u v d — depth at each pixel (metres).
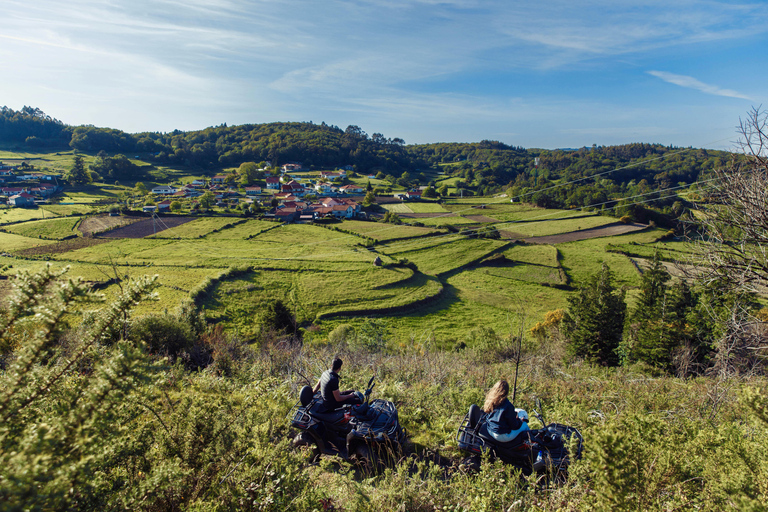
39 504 1.58
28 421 2.01
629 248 67.44
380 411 4.89
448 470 4.30
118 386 2.01
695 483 3.11
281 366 8.87
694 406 6.21
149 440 3.12
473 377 7.88
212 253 66.00
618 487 2.40
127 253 63.88
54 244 67.38
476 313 47.75
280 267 60.19
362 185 157.00
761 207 6.64
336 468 4.52
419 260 67.06
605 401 6.54
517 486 3.49
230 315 44.19
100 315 2.13
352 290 52.78
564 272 60.88
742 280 7.09
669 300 20.59
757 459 3.05
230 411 4.14
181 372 6.75
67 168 140.88
